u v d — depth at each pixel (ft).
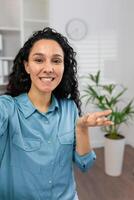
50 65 2.77
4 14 10.11
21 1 9.66
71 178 3.11
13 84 3.25
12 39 10.29
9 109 2.85
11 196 2.79
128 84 11.54
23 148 2.76
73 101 3.47
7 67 9.79
